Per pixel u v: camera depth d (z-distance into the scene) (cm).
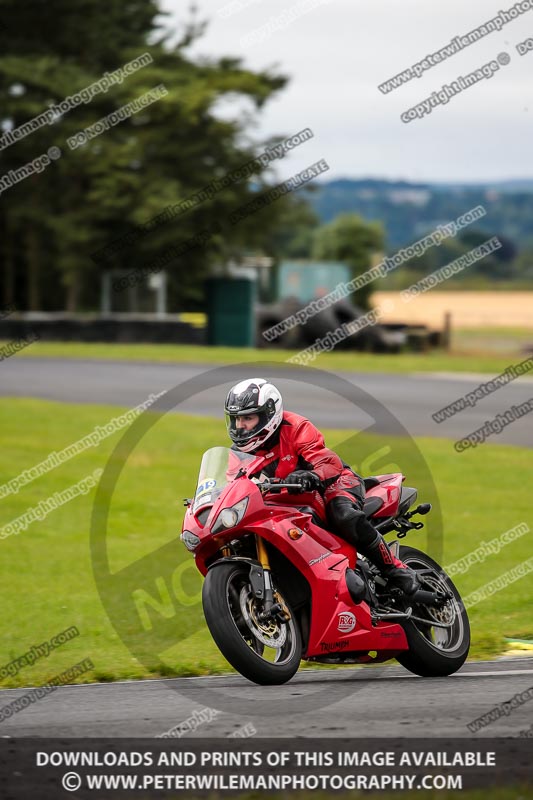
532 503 4694
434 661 2348
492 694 2112
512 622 3039
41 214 14150
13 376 8906
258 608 2164
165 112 13388
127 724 1902
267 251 17100
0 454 5666
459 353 13375
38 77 13088
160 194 13612
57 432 6300
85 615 3152
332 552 2266
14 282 16062
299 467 2305
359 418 6869
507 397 7975
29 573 3638
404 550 2516
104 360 10306
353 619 2245
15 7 13638
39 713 2014
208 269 15325
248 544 2255
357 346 12812
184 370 9525
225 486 2188
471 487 4984
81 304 15538
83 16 13762
